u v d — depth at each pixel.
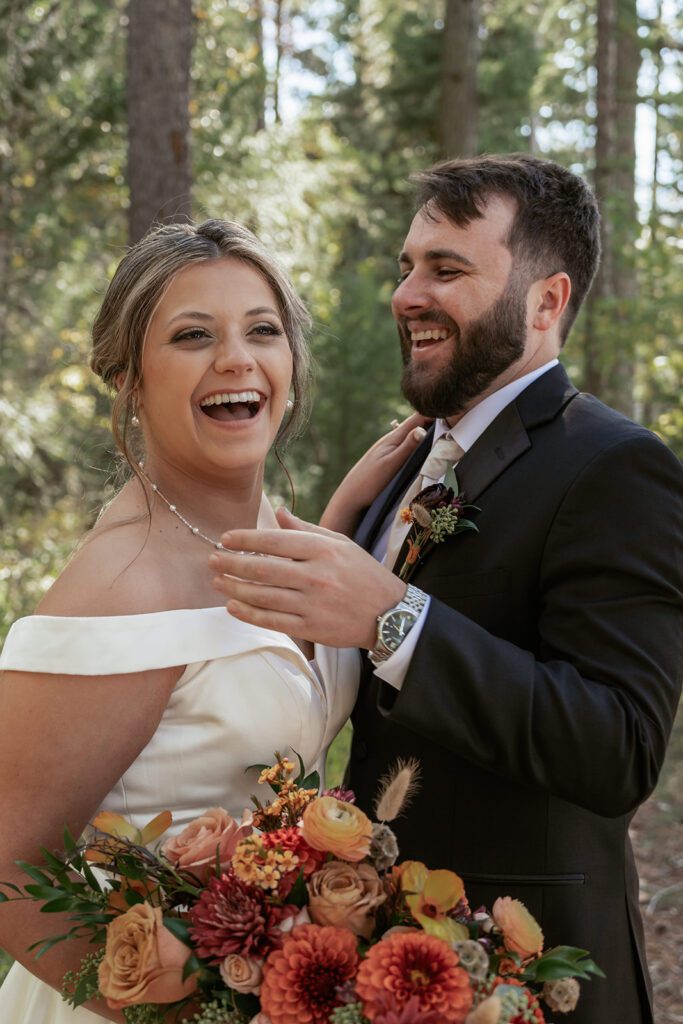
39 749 1.70
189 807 1.84
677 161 8.30
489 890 1.95
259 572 1.65
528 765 1.69
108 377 2.01
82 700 1.71
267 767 1.88
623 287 9.62
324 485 10.84
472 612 1.99
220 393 1.89
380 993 1.38
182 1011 1.60
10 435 8.47
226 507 2.00
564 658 1.81
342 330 11.06
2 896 1.58
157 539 1.90
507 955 1.55
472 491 2.07
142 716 1.76
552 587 1.90
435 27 15.41
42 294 11.03
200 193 10.33
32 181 11.05
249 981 1.46
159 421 1.92
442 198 2.15
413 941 1.43
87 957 1.59
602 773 1.69
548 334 2.23
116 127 11.02
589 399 2.10
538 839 1.94
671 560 1.85
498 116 15.38
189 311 1.87
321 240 11.93
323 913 1.51
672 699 1.79
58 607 1.78
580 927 1.93
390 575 1.73
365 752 2.13
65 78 10.60
